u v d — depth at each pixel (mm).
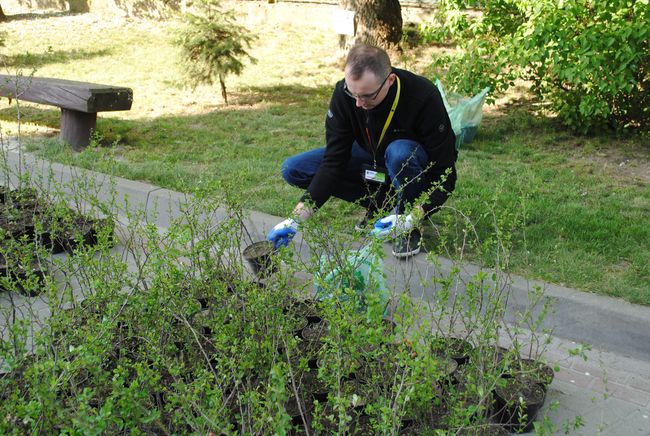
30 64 12516
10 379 2477
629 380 3270
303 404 2736
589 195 5812
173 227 3514
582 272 4195
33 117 9133
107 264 3307
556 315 3775
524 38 7305
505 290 3973
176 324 3242
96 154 6812
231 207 3674
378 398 2445
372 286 2824
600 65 6988
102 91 7340
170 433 2561
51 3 18297
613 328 3650
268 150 7418
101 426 1986
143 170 6383
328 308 2654
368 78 3932
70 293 3119
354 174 4863
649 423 2959
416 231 4527
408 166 4312
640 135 7762
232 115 9250
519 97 9617
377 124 4355
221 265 3559
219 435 2234
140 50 13852
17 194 5301
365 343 2758
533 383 3002
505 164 6750
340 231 4039
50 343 2566
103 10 17516
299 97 10297
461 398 2791
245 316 2967
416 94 4266
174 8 16656
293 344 2699
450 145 4402
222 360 2652
